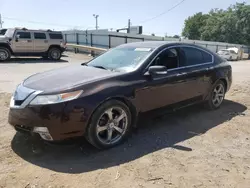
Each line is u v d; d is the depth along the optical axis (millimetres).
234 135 4242
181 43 4906
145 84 3982
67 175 2963
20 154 3428
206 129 4477
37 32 16703
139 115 4035
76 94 3316
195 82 4883
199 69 4969
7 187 2721
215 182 2891
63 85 3438
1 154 3404
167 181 2883
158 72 3961
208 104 5465
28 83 3738
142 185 2795
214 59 5504
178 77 4508
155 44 4645
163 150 3641
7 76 9891
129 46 4895
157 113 4328
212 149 3717
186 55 4863
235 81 9234
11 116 3502
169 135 4188
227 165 3271
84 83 3471
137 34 30719
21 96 3447
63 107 3225
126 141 3922
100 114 3469
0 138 3887
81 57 20344
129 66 4141
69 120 3254
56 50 17625
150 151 3605
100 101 3430
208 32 49219
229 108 5770
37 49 16859
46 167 3131
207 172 3090
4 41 15617
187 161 3340
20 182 2814
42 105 3223
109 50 5113
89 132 3422
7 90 7145
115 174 3000
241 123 4801
